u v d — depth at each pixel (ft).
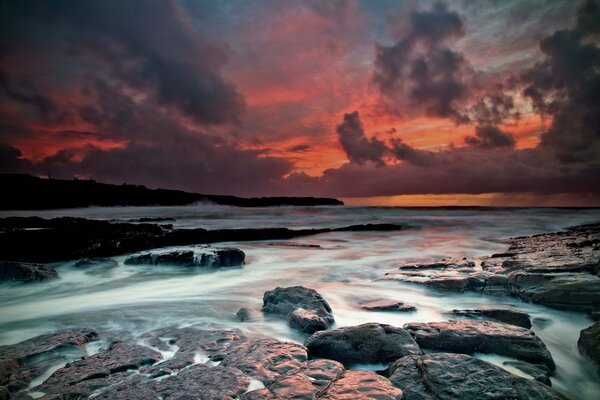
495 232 92.27
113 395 14.16
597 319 24.50
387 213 197.06
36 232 59.88
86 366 17.12
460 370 14.96
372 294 33.04
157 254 48.88
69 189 248.52
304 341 21.56
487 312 25.34
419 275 37.50
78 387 14.94
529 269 31.99
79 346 20.98
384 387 13.89
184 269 47.24
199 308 30.35
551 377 17.78
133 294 35.68
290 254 59.57
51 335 22.04
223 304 31.68
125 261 50.08
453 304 29.40
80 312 29.40
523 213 166.40
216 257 48.26
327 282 39.45
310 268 47.88
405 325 21.71
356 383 14.24
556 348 21.66
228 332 22.33
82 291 36.99
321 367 15.94
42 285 39.06
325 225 121.80
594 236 65.51
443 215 164.35
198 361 17.78
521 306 28.17
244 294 35.42
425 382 14.40
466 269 38.68
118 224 84.38
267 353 17.78
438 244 70.90
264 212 219.61
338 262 52.24
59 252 53.21
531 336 19.20
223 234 77.00
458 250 62.54
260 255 58.65
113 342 21.07
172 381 15.10
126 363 17.53
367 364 18.22
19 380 16.35
